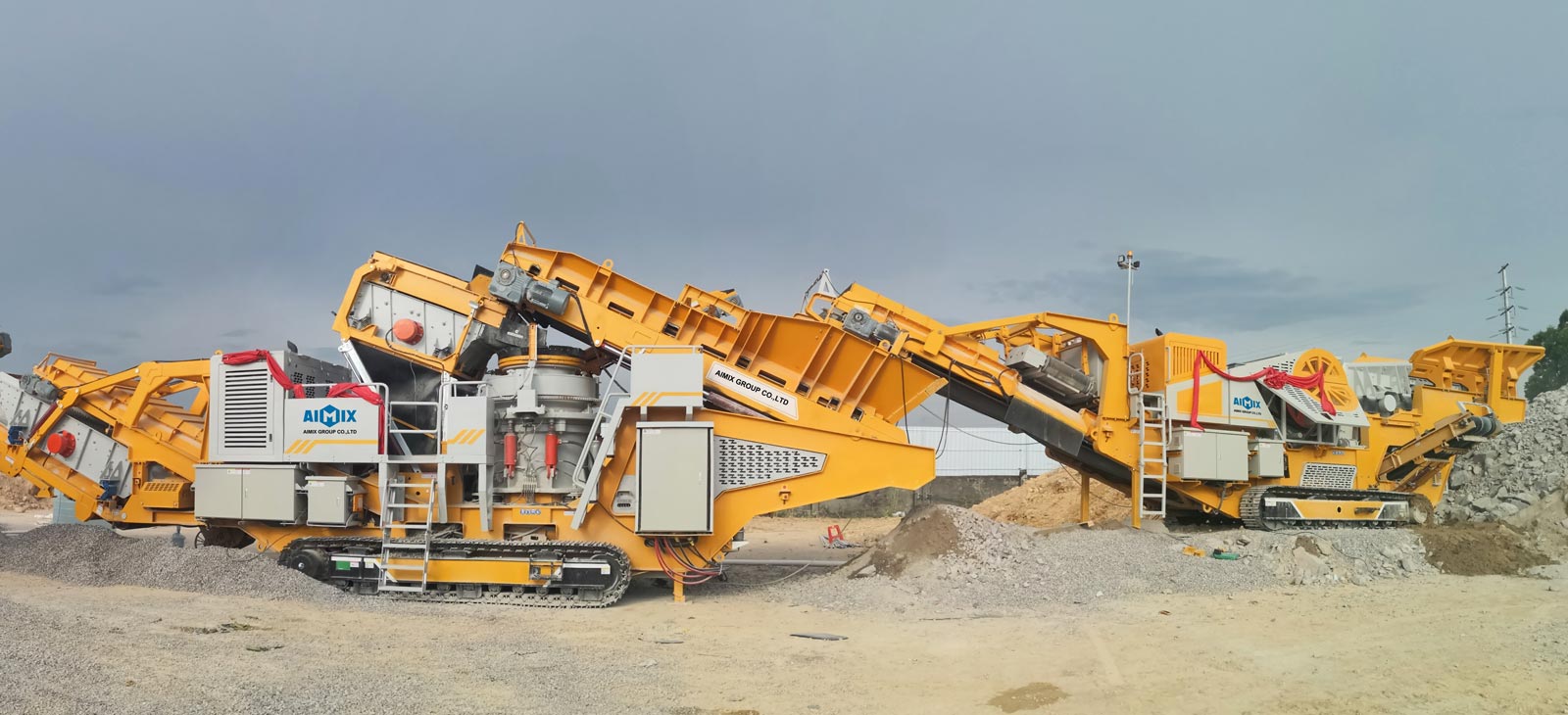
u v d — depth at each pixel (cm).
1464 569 1420
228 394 1292
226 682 662
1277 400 1616
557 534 1239
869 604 1173
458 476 1262
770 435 1260
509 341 1303
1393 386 1770
